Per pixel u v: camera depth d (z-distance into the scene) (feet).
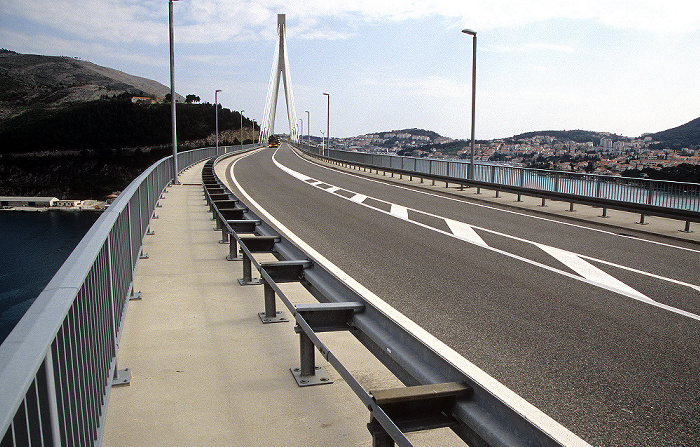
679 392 13.51
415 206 55.47
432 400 8.39
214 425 10.28
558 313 20.11
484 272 26.76
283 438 9.86
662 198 43.98
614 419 12.02
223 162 145.48
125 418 10.52
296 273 17.78
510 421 7.19
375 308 11.90
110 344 11.93
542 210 52.75
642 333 18.03
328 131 169.37
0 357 4.56
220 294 19.66
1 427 3.50
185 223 36.99
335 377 12.71
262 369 13.03
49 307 6.00
